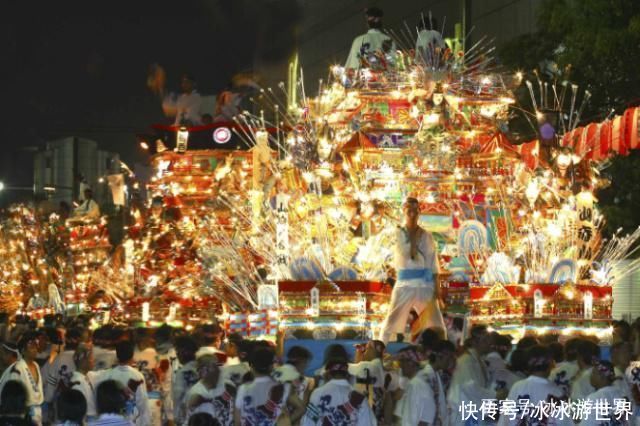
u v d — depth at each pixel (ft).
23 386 36.83
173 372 44.73
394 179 65.10
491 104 67.92
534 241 63.10
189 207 82.43
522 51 88.48
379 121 67.15
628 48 76.28
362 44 72.43
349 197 65.16
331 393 34.35
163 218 78.84
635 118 60.44
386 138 65.98
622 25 77.05
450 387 37.76
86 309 81.30
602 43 75.92
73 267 92.84
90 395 38.17
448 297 60.70
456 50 69.87
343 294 58.34
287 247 61.62
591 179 66.39
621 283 86.17
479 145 67.92
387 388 40.73
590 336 54.24
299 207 65.51
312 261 59.62
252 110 97.19
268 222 69.00
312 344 55.98
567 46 80.74
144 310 72.28
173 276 76.64
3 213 107.04
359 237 64.64
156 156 86.74
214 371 37.06
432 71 65.41
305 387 36.47
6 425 34.73
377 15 73.00
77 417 33.73
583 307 59.26
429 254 56.18
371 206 64.13
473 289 61.21
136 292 76.64
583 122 82.53
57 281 100.37
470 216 65.51
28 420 35.29
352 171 65.41
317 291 57.93
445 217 64.44
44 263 101.14
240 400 35.47
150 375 46.65
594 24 77.77
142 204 82.84
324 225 64.28
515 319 58.75
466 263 63.10
